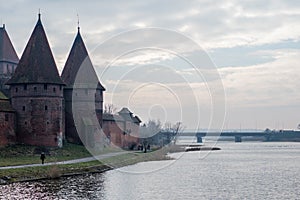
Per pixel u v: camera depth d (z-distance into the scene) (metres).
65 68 75.75
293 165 72.88
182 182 45.31
